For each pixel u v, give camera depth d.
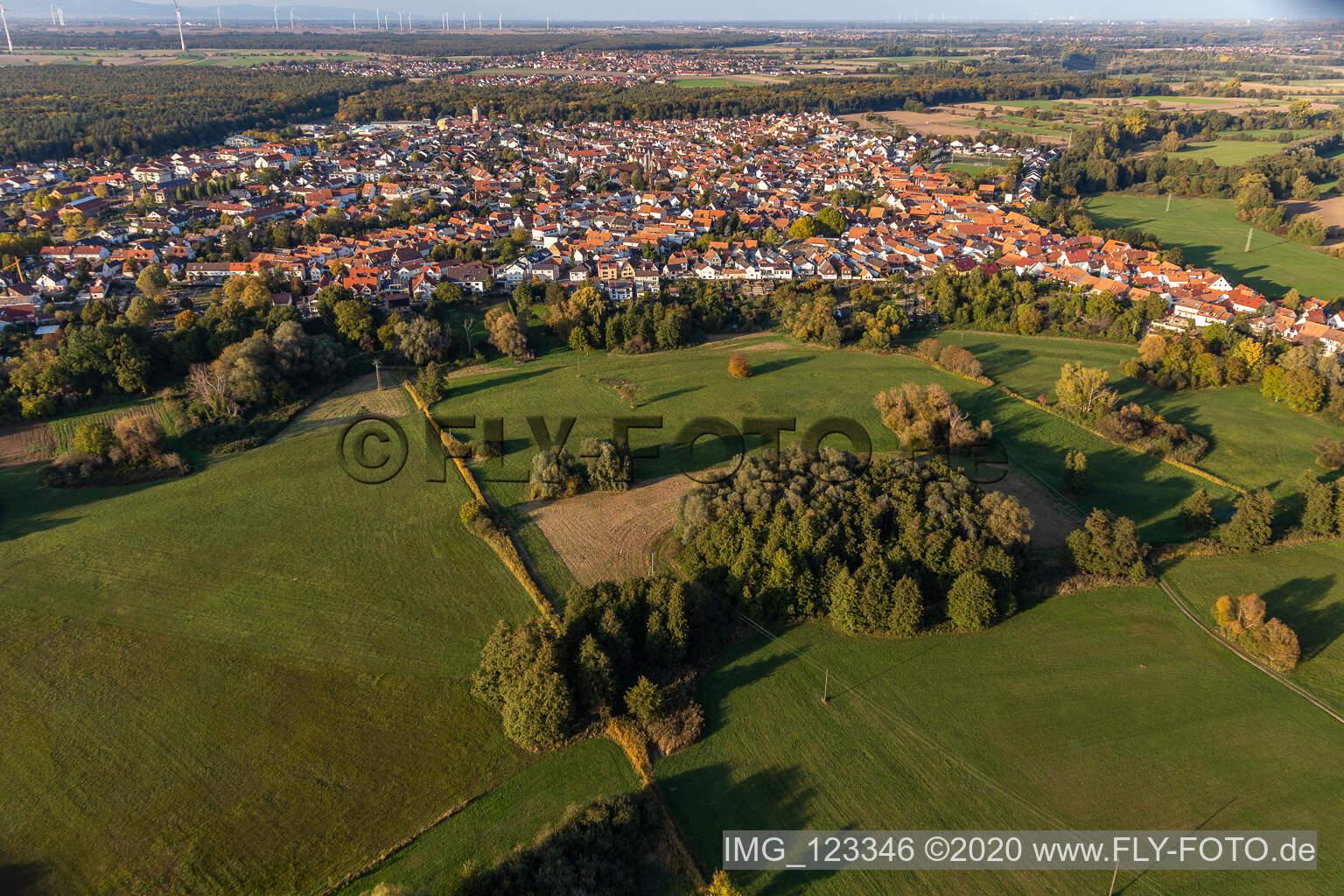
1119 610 93.31
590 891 60.62
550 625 81.12
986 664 85.38
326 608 91.88
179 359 150.62
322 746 74.31
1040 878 64.12
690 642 86.06
